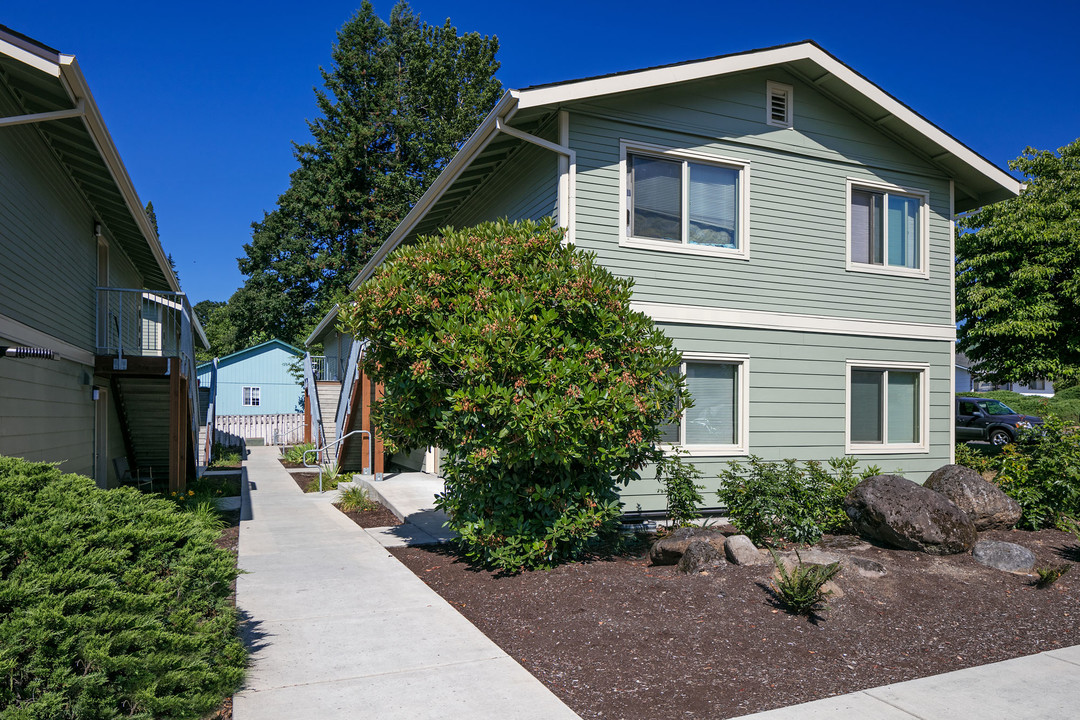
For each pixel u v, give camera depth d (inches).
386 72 1517.0
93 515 154.5
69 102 318.0
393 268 284.2
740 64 392.5
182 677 141.9
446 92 1530.5
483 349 251.1
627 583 247.3
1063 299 663.1
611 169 374.3
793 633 205.2
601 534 313.4
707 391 400.8
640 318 287.0
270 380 1498.5
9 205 321.7
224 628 167.3
